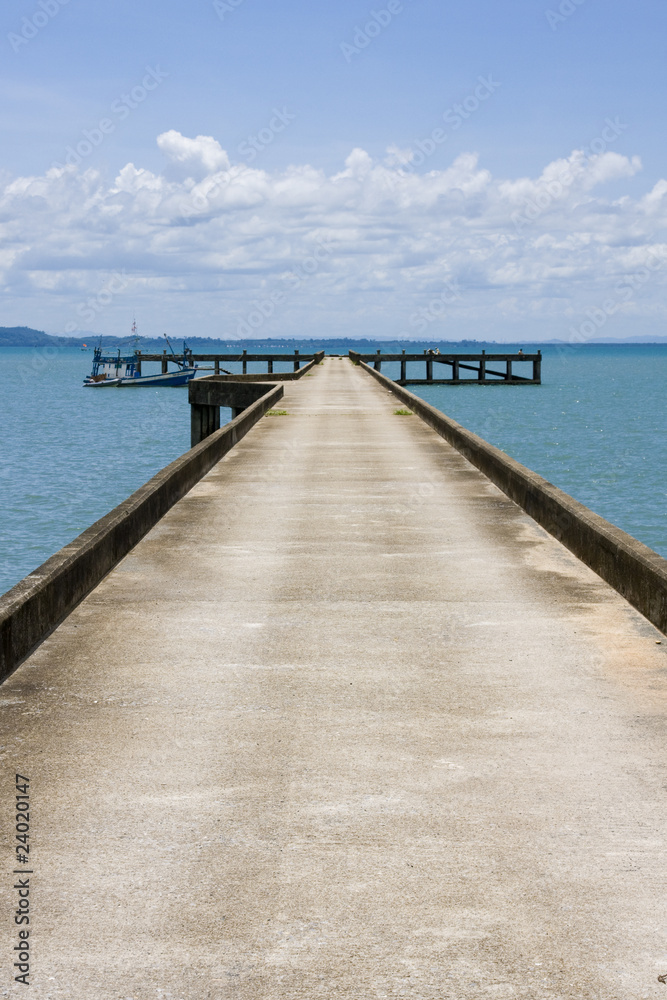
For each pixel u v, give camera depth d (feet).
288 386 148.05
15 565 76.64
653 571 25.62
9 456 149.59
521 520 41.19
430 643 24.27
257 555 34.37
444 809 15.58
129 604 27.84
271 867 13.89
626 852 14.28
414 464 59.98
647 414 231.30
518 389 335.26
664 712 19.66
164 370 356.79
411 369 561.84
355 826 15.03
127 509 35.12
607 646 23.95
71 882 13.52
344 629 25.48
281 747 18.02
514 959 11.91
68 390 362.94
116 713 19.65
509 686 21.21
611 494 112.16
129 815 15.39
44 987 11.44
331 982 11.54
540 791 16.21
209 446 57.06
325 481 52.80
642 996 11.30
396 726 19.01
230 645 24.09
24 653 22.95
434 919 12.68
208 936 12.35
